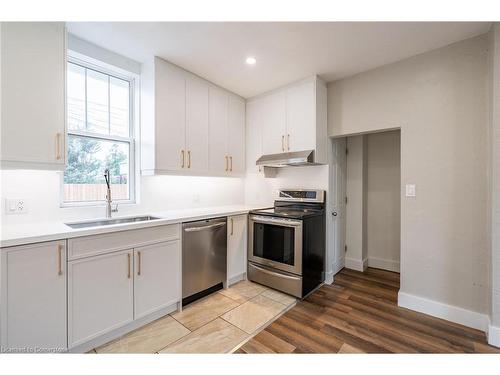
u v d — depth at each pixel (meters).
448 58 2.09
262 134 3.21
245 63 2.43
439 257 2.13
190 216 2.27
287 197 3.17
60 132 1.69
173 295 2.12
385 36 1.96
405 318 2.10
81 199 2.19
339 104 2.81
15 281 1.33
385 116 2.46
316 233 2.71
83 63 2.17
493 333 1.73
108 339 1.74
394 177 3.27
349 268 3.40
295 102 2.86
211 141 2.88
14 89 1.50
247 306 2.30
